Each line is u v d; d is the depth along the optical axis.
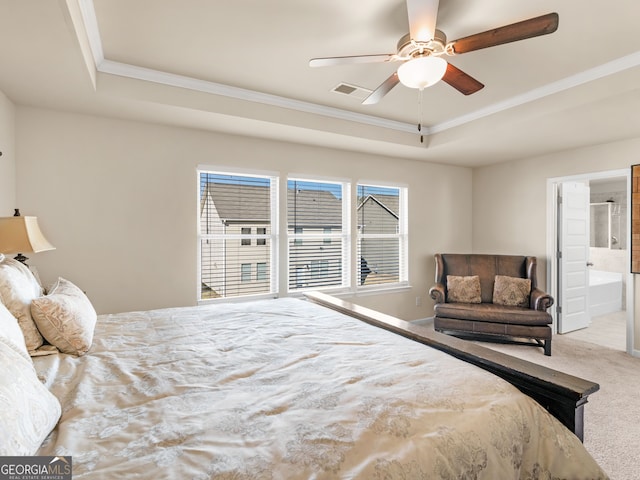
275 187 3.83
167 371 1.33
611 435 2.11
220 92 2.91
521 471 1.06
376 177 4.46
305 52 2.39
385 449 0.88
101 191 2.96
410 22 1.71
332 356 1.48
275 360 1.44
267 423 0.96
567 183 4.45
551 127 3.26
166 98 2.71
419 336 1.76
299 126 3.28
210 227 3.50
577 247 4.58
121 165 3.04
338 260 4.29
